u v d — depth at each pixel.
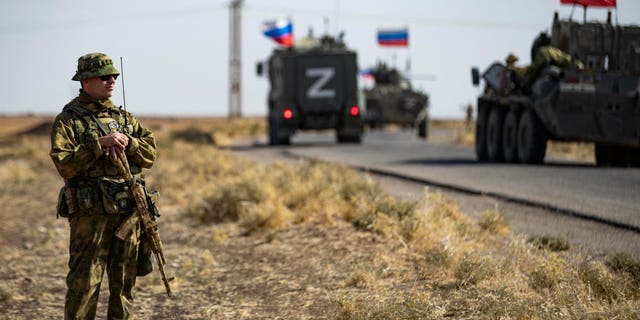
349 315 12.08
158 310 14.23
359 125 62.97
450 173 33.97
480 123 45.22
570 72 37.44
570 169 35.94
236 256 18.59
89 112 10.21
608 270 13.86
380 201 21.06
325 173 28.94
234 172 34.44
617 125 36.94
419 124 80.38
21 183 40.22
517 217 21.70
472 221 20.06
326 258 17.05
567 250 16.86
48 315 14.41
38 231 25.19
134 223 10.32
